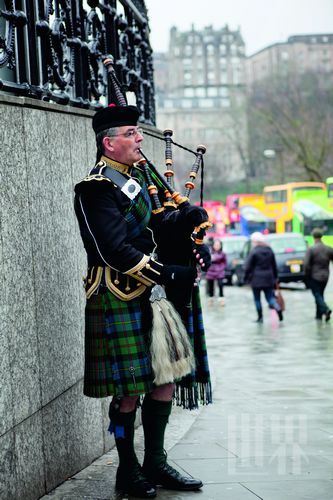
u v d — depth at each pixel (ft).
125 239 18.51
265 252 78.54
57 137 20.72
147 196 19.26
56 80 22.00
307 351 53.06
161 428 19.88
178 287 18.47
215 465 21.75
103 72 27.40
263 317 85.56
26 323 17.61
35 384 17.99
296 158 267.80
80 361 21.44
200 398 20.47
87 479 20.17
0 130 16.87
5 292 16.55
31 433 17.69
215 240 109.91
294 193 211.00
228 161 551.59
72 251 21.36
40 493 18.19
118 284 18.38
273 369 44.09
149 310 18.70
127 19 31.71
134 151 18.88
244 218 239.71
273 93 321.32
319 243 78.13
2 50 18.70
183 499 18.86
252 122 341.21
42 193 19.24
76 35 24.43
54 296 19.60
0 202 16.58
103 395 18.38
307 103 300.40
